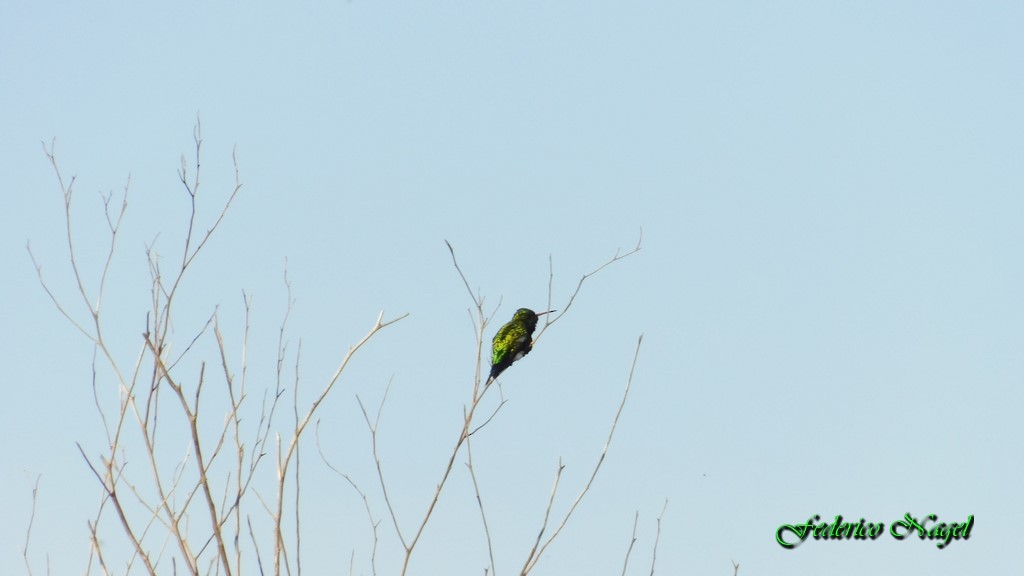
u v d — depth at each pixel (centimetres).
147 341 1387
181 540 1348
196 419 1367
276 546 1362
